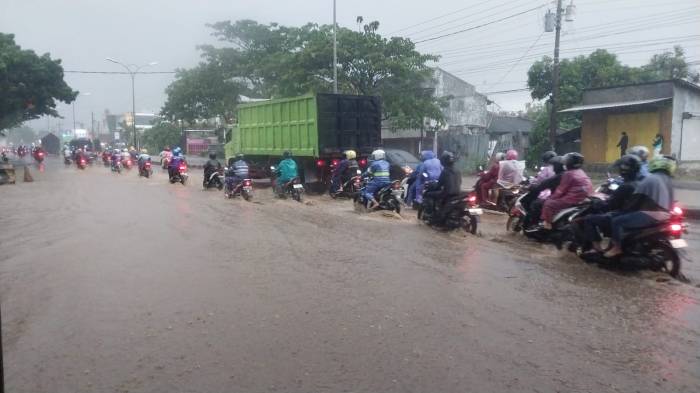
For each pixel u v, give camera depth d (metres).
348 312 5.41
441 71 36.22
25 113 40.94
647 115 23.47
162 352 4.49
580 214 7.82
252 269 7.13
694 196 16.05
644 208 6.86
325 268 7.17
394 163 18.34
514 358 4.33
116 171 31.30
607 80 29.08
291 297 5.91
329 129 16.58
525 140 34.72
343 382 3.93
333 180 15.66
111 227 10.59
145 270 7.11
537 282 6.54
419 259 7.70
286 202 15.03
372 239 9.21
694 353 4.45
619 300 5.84
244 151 20.81
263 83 35.12
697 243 9.62
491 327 5.01
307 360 4.30
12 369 4.21
